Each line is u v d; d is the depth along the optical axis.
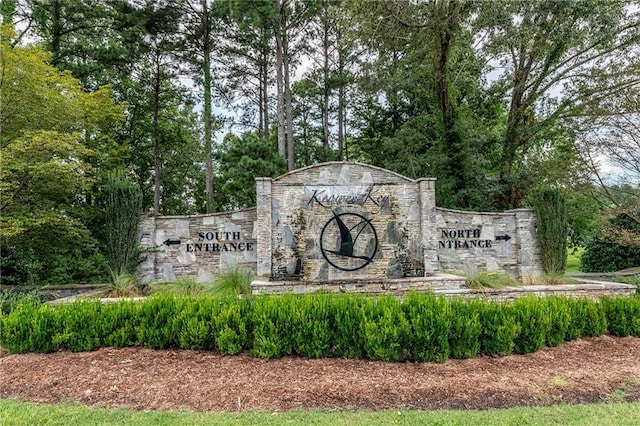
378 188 11.03
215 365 5.73
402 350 5.88
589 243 16.58
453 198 17.69
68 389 5.03
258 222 10.80
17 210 10.70
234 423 4.13
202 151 25.62
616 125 11.88
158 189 22.61
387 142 18.95
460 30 16.64
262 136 26.78
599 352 6.31
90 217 13.52
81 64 17.56
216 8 18.80
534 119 18.98
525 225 13.22
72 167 10.27
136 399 4.76
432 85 18.92
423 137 18.42
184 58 21.72
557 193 12.95
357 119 26.88
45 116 10.78
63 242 12.18
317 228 10.80
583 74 16.45
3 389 5.07
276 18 18.98
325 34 25.22
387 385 5.03
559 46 16.62
